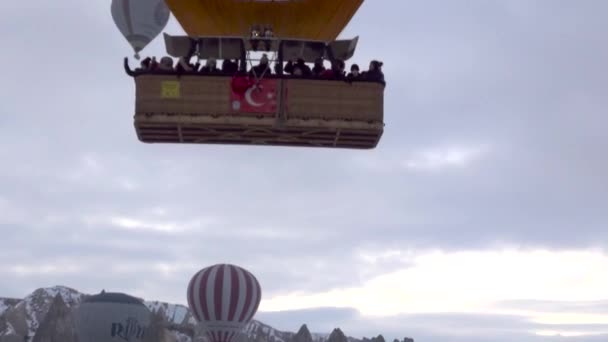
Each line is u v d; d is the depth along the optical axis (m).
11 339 162.62
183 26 24.14
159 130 24.28
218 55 24.20
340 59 24.33
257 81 23.58
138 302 71.88
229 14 23.95
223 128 23.91
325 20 23.92
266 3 24.00
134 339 70.00
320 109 23.64
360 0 23.72
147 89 23.62
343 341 146.12
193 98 23.58
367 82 23.78
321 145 25.39
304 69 24.19
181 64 23.81
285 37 23.92
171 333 133.50
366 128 23.72
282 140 25.30
